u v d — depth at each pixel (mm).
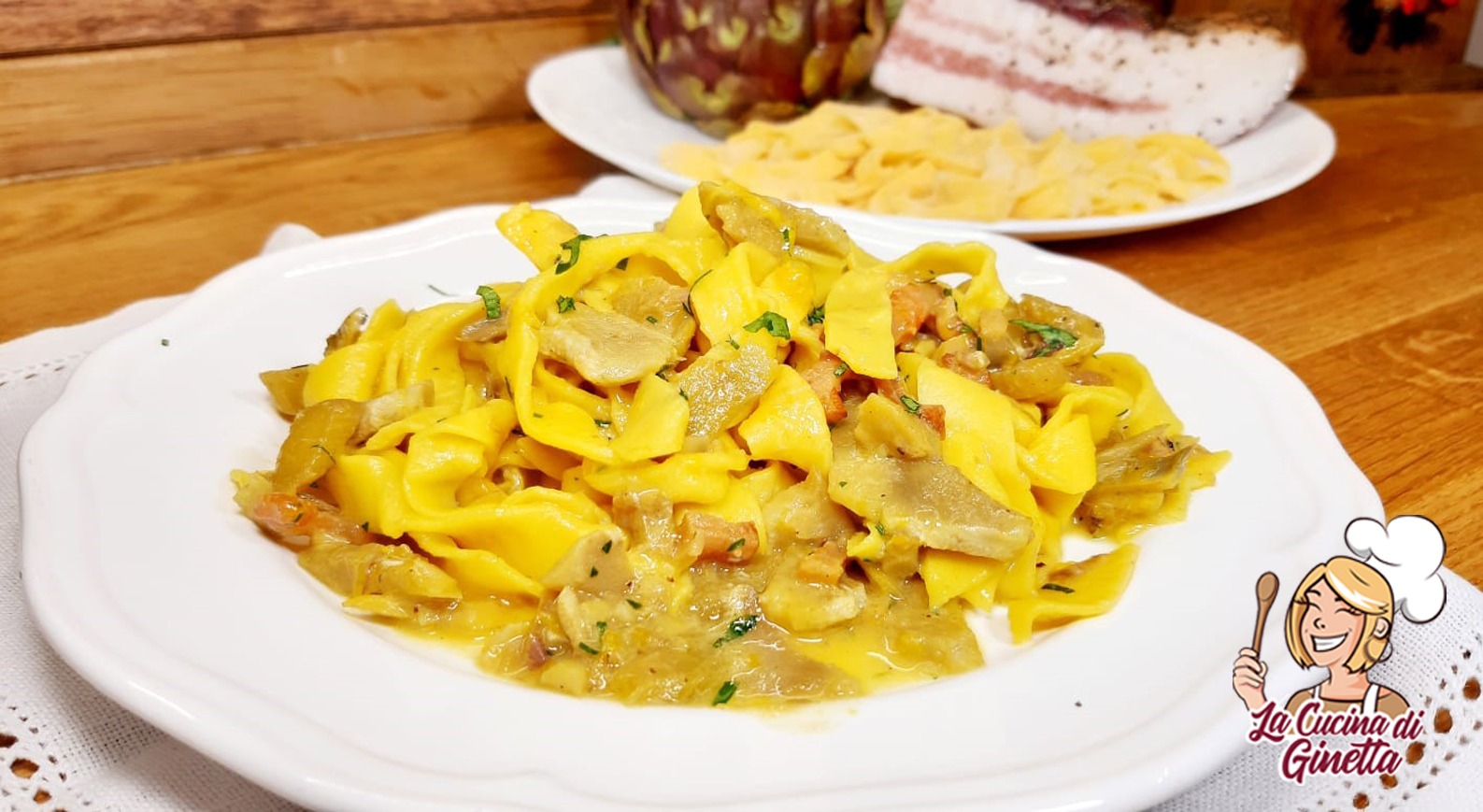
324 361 362
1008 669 294
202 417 348
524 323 350
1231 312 458
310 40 535
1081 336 384
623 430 340
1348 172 576
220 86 523
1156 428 357
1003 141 527
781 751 263
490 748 255
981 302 395
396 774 236
